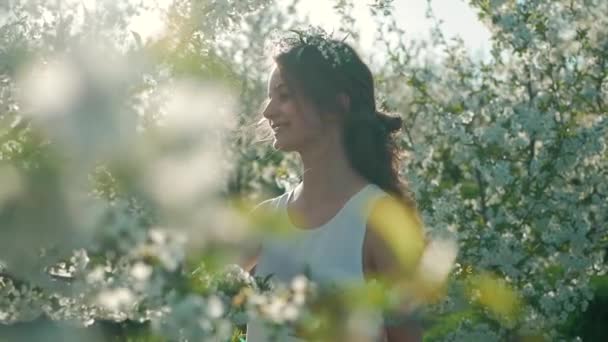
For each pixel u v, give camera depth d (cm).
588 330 690
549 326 646
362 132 220
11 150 64
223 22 141
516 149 695
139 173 55
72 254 73
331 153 220
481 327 555
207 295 92
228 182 58
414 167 698
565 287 657
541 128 678
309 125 214
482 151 691
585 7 771
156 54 69
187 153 56
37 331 58
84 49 56
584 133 688
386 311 80
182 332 91
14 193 55
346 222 214
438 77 730
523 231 680
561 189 697
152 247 72
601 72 743
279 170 423
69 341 59
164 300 90
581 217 683
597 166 719
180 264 86
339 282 96
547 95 719
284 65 209
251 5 177
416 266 72
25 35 87
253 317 110
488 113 712
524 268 657
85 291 88
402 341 208
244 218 62
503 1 721
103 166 55
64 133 54
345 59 215
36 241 57
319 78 211
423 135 718
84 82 54
